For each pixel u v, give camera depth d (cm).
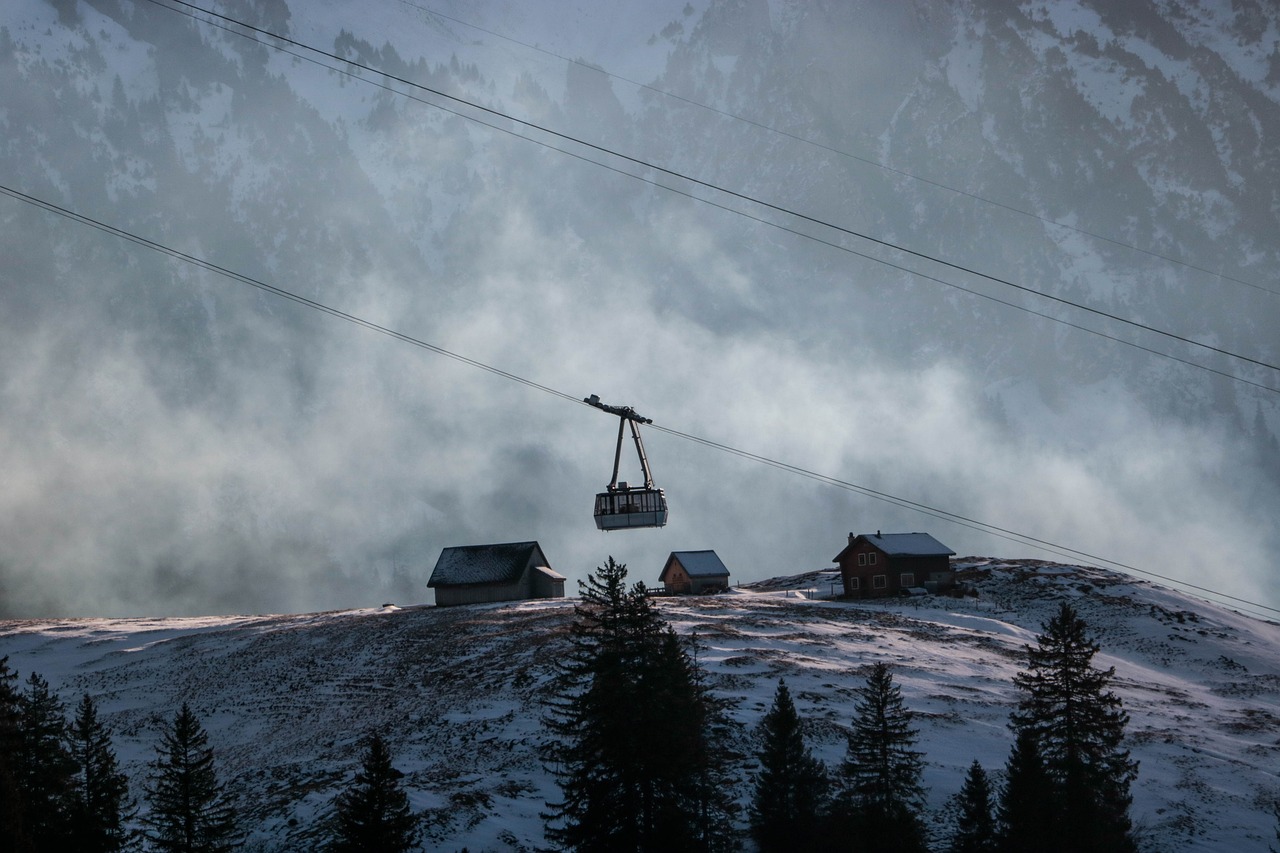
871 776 5016
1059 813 4662
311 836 4953
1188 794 5816
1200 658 9656
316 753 6762
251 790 6044
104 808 4519
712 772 5041
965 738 6369
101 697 9094
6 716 4409
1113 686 8312
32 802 4262
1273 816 5569
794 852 4606
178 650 10625
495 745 6200
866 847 4681
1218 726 7244
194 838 4600
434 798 5281
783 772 4691
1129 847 4766
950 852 4838
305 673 9069
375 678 8581
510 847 4756
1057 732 5109
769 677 7331
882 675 5044
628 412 5084
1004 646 9256
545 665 7725
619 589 4678
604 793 4434
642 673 4500
